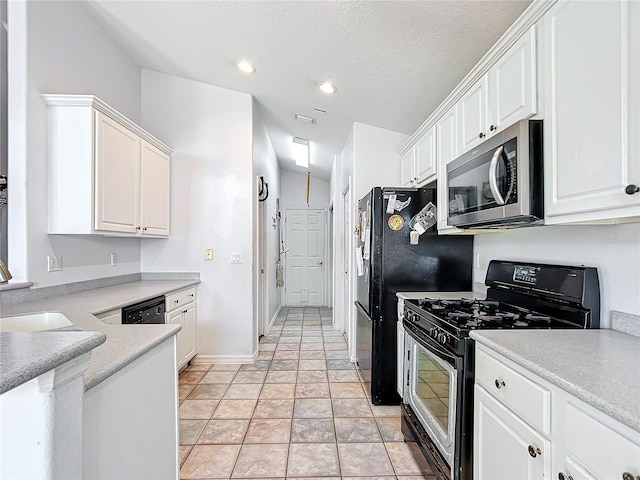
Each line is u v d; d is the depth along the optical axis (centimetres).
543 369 93
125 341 112
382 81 252
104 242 278
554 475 90
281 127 431
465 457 135
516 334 129
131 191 262
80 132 216
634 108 92
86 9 254
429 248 254
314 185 667
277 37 231
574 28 113
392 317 253
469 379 135
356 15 188
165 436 124
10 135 200
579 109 111
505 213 137
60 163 216
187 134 339
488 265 218
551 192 125
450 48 196
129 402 100
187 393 273
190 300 317
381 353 253
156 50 295
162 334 121
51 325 173
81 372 69
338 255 482
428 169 251
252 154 343
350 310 354
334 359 355
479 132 174
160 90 338
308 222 666
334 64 246
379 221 254
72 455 67
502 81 153
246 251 341
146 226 285
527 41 135
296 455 193
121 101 304
